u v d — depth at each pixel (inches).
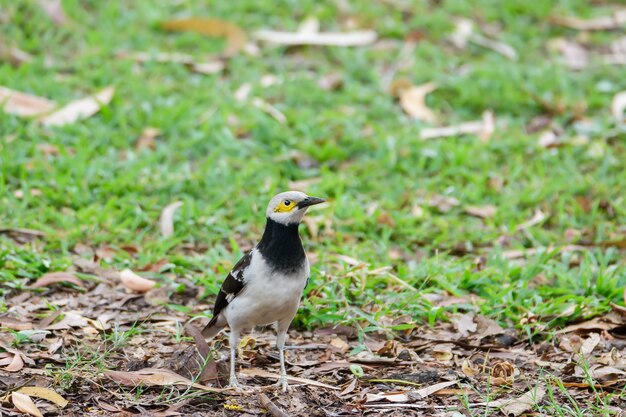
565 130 663.1
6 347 375.9
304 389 361.1
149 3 796.6
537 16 829.8
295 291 359.3
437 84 709.9
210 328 388.2
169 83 690.8
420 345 402.0
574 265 493.0
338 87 710.5
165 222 517.0
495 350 399.5
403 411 343.6
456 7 824.9
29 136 601.0
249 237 519.2
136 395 344.5
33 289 442.3
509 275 470.3
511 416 339.6
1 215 515.8
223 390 352.2
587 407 344.2
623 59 768.3
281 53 751.7
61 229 508.7
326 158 610.2
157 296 443.2
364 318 417.4
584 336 411.5
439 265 473.4
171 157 596.4
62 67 697.0
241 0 803.4
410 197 567.8
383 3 829.8
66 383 350.0
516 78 717.3
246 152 607.2
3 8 745.6
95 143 600.4
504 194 576.4
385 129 650.8
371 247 509.0
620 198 569.3
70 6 764.6
